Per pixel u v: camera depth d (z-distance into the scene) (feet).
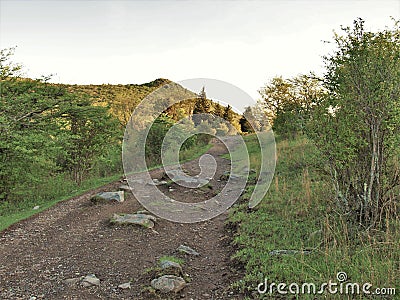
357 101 17.38
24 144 33.32
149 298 14.71
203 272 17.48
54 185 40.37
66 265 18.31
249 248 18.72
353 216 18.45
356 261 14.88
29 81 39.50
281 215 23.50
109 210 28.96
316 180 28.48
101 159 45.39
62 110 39.24
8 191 35.14
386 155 17.79
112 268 17.88
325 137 18.39
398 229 16.84
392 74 16.76
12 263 18.65
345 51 18.31
